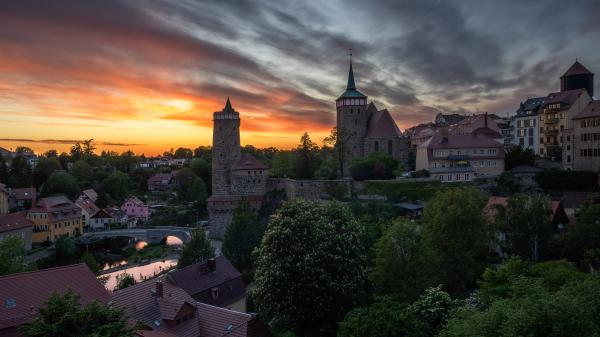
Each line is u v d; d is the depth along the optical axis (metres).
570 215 82.88
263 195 122.88
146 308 42.38
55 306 26.44
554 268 44.19
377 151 131.00
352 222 56.62
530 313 25.52
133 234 127.62
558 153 123.31
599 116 100.50
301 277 47.06
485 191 107.94
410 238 51.75
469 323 28.45
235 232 86.50
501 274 43.72
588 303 27.03
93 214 148.38
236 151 128.12
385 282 50.19
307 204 54.50
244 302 60.66
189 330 41.09
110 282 88.38
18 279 37.53
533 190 106.25
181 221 155.38
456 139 117.06
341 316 48.16
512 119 160.62
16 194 149.62
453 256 56.62
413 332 32.88
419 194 106.69
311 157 131.62
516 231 60.66
